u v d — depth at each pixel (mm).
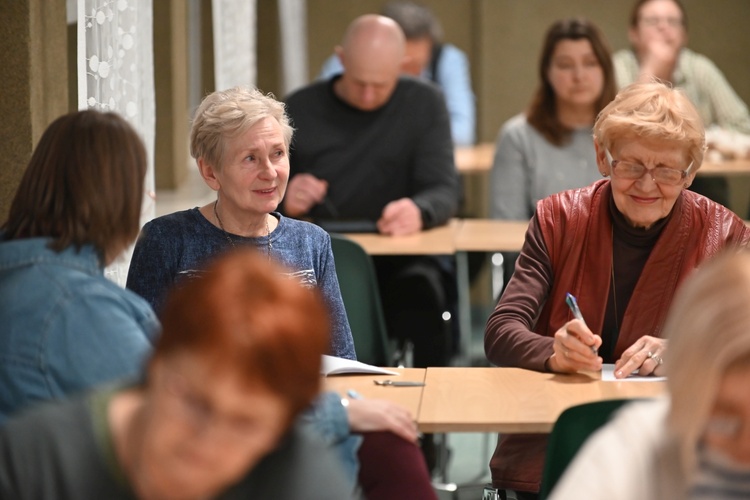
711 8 15539
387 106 8766
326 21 16719
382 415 4008
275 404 2326
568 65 8828
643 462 2652
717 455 2582
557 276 5285
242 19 11000
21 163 5625
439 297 8320
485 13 15984
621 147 4953
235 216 5191
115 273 5816
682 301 2512
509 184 9039
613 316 5227
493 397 4402
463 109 14055
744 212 14875
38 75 5648
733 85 15648
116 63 5555
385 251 7895
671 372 2502
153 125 6105
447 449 7703
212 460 2395
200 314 2326
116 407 2674
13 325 3580
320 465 2684
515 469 4750
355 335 6781
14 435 2635
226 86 10047
